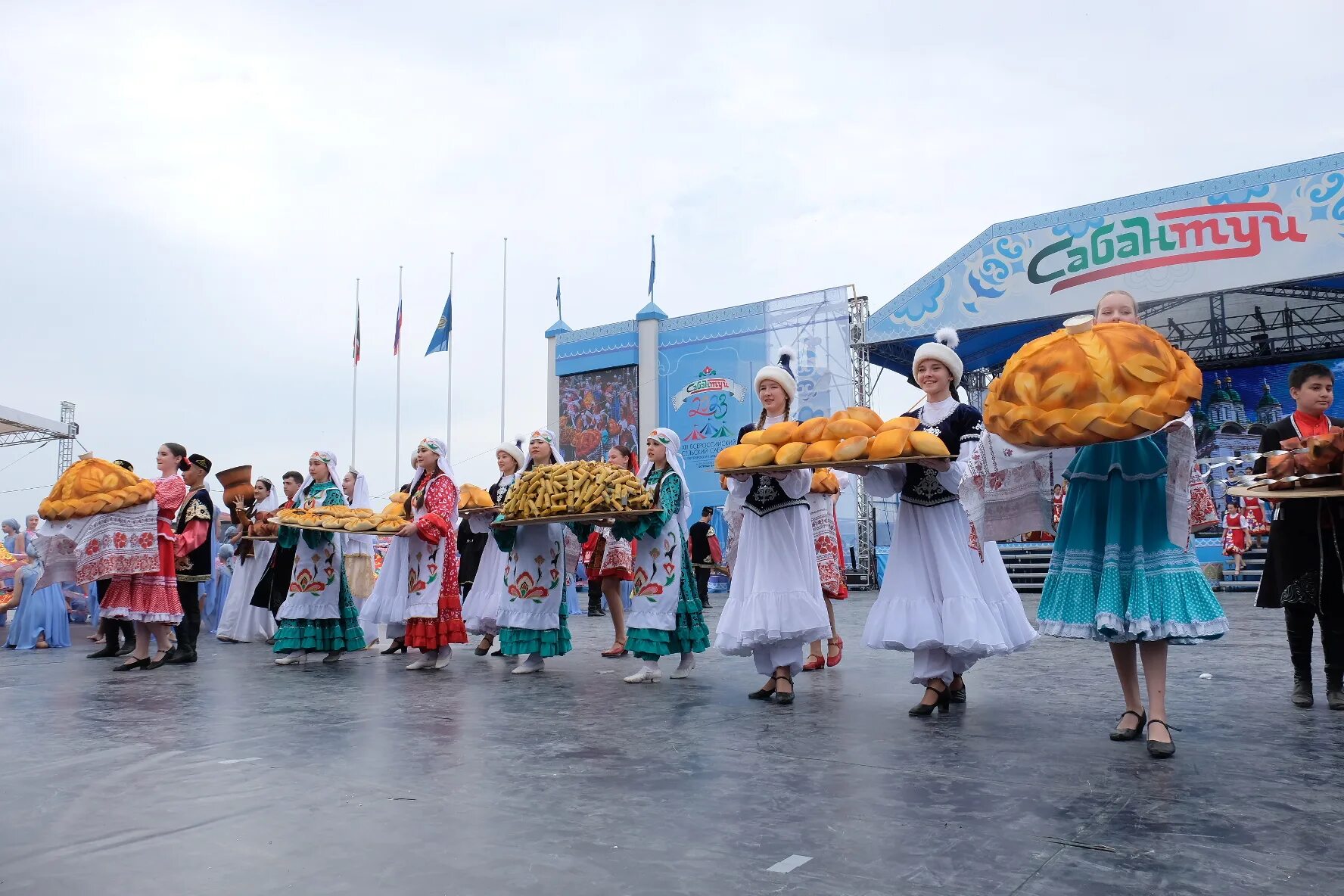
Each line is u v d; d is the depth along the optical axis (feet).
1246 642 22.66
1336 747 10.93
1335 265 46.62
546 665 21.88
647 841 7.61
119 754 11.34
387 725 13.30
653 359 76.48
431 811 8.57
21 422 70.90
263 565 30.58
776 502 15.67
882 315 58.59
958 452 14.15
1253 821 7.94
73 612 39.96
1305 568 13.42
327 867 7.04
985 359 71.36
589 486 18.49
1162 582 10.82
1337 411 64.95
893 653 22.79
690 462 74.28
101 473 21.40
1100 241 51.80
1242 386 68.03
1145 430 10.44
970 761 10.44
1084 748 11.06
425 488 21.25
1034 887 6.45
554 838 7.72
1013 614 14.58
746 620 15.29
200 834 7.91
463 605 24.31
